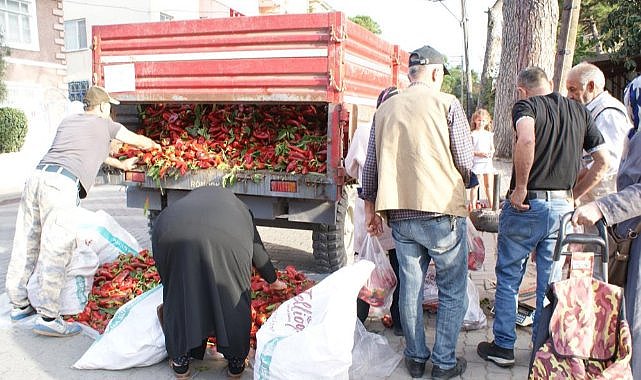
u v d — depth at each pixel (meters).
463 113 3.59
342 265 6.11
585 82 4.45
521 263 3.90
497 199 7.84
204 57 5.88
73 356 4.18
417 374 3.81
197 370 3.95
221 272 3.62
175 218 3.66
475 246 4.79
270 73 5.59
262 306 4.34
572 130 3.68
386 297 4.50
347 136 5.49
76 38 30.52
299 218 5.79
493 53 24.55
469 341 4.43
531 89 3.86
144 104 6.88
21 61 21.55
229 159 6.05
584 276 2.62
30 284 4.86
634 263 2.72
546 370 2.60
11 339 4.48
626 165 2.83
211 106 6.49
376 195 3.73
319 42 5.36
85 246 4.82
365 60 6.22
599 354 2.58
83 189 4.86
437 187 3.51
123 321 4.02
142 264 5.24
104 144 4.99
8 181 16.58
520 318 4.62
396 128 3.57
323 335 3.25
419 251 3.71
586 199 4.61
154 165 6.11
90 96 5.02
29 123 21.92
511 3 13.80
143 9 28.38
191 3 30.16
